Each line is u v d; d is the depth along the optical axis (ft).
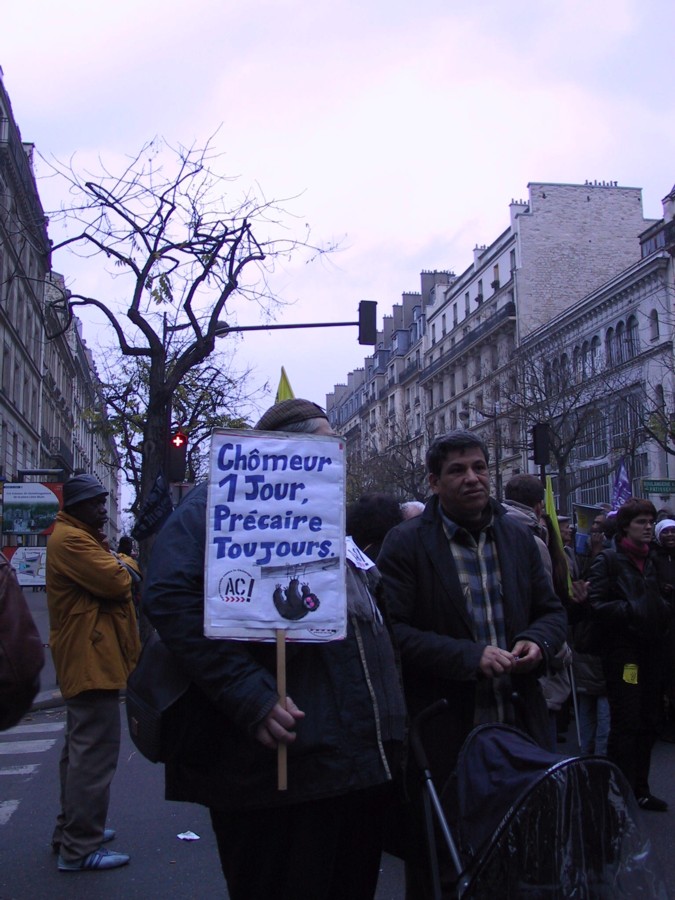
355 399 319.47
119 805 20.08
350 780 8.82
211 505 9.04
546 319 169.99
